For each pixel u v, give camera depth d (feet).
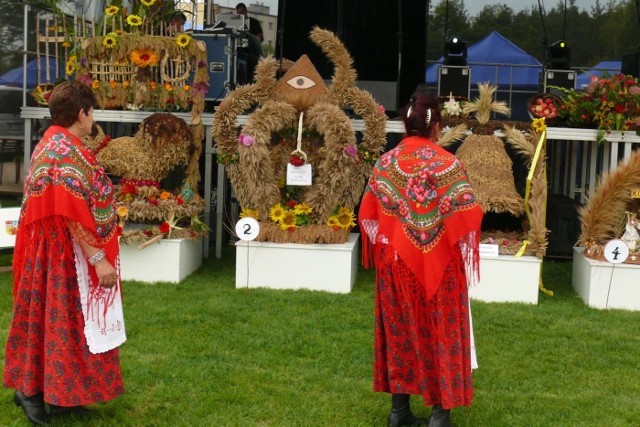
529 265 19.79
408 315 11.28
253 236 20.02
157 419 12.32
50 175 10.87
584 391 14.01
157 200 21.04
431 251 11.10
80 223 10.80
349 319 17.81
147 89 22.52
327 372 14.53
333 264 20.25
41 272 11.07
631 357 15.85
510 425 12.44
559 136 21.48
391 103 29.81
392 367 11.57
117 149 21.01
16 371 11.44
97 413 12.33
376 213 11.70
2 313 17.62
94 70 22.61
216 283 20.92
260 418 12.50
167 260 20.86
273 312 18.24
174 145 20.99
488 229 22.91
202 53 22.40
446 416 11.34
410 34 29.86
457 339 11.14
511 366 15.20
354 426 12.25
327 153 20.08
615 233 20.52
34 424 11.66
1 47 32.58
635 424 12.64
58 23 26.09
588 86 22.39
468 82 25.22
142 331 16.62
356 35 29.91
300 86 20.61
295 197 21.24
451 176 11.09
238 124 21.49
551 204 25.59
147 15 23.99
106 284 11.10
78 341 11.13
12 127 33.32
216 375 14.25
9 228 20.36
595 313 18.97
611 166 21.48
